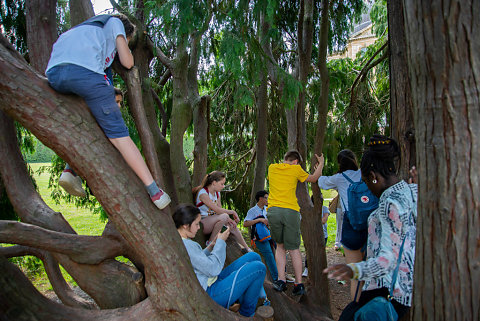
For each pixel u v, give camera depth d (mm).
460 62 1135
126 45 1874
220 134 7414
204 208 3887
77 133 1621
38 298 2182
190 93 4438
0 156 2754
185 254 1954
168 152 4047
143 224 1753
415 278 1349
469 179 1162
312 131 6738
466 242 1181
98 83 1660
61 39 1690
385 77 6629
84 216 12039
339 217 5656
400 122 2514
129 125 4531
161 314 1939
